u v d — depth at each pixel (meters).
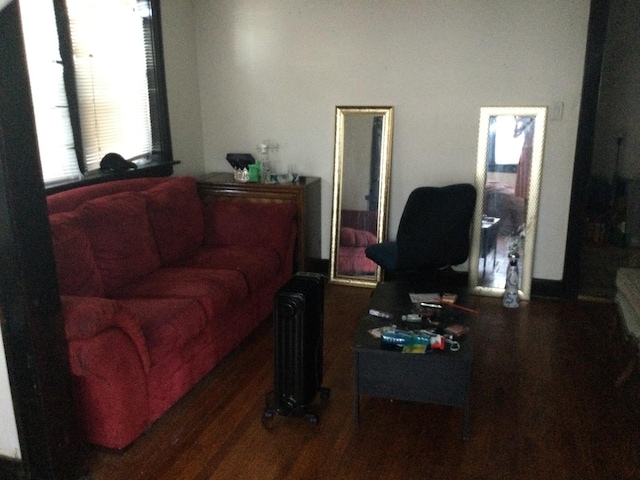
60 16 2.85
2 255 1.75
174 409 2.49
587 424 2.38
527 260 3.79
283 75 4.10
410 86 3.83
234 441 2.26
